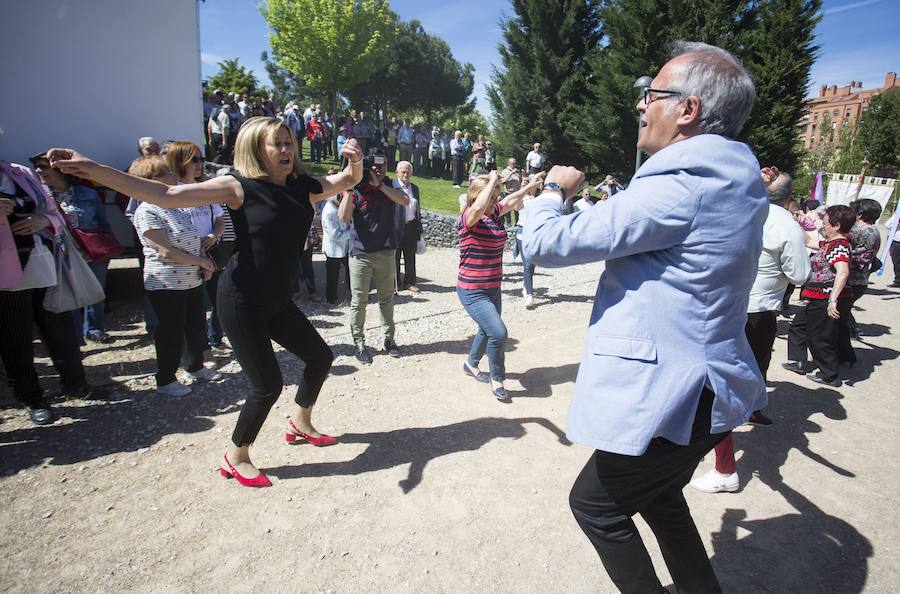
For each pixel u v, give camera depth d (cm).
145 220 347
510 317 653
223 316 262
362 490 294
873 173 3153
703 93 152
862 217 566
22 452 317
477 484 304
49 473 298
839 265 450
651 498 171
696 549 190
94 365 449
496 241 402
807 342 492
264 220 251
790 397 454
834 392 467
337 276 672
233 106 1298
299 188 266
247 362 268
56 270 348
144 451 323
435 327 595
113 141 594
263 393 275
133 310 612
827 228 467
